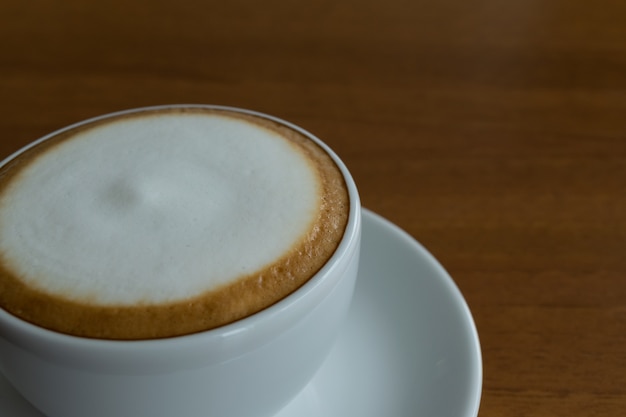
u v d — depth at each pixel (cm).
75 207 25
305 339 25
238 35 57
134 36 56
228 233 24
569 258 34
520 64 53
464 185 38
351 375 28
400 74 51
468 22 60
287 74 51
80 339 23
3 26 57
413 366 28
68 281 23
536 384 29
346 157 40
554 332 31
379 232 32
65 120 43
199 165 26
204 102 46
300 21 60
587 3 64
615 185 38
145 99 46
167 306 23
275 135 28
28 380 24
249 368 24
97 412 24
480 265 34
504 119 45
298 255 24
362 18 60
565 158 40
